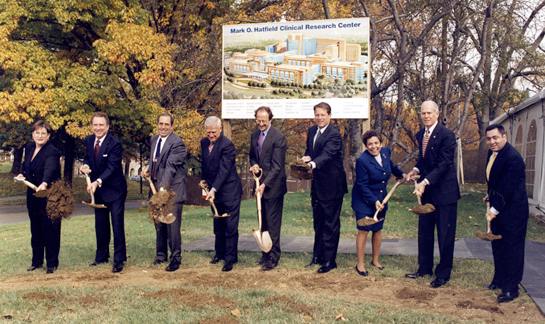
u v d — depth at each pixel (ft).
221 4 54.39
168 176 17.25
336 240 16.75
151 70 42.93
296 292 13.83
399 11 44.14
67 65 47.70
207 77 51.19
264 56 30.17
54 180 17.24
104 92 46.42
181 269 17.33
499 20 40.60
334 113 29.14
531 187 37.22
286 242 22.98
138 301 12.95
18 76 46.52
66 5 43.83
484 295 13.57
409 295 13.52
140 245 22.94
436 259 18.15
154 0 49.16
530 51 42.88
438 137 15.30
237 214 17.80
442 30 39.01
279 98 30.09
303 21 29.48
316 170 16.94
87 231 30.63
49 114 45.44
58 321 11.41
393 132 34.58
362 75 28.63
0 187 89.66
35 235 17.70
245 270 17.06
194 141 46.09
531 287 14.11
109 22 45.06
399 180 16.72
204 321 11.21
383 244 21.77
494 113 53.21
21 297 13.41
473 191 53.42
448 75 35.29
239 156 80.69
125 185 18.10
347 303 12.73
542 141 33.76
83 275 16.47
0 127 70.90
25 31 48.52
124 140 82.74
